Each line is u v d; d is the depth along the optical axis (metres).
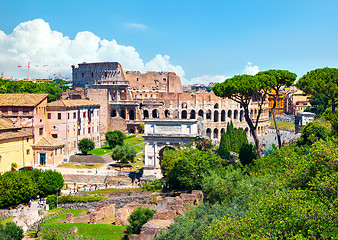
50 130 138.25
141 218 70.19
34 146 126.25
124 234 70.94
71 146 142.12
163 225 63.28
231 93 105.00
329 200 42.59
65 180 115.06
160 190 98.25
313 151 51.19
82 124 149.88
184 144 105.94
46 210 92.06
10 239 67.25
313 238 38.41
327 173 46.41
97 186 109.44
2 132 115.38
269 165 83.38
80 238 69.19
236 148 146.00
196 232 52.66
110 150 152.12
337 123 87.19
